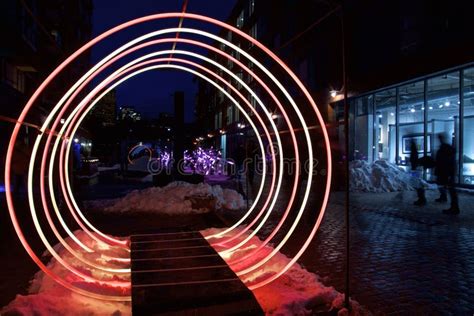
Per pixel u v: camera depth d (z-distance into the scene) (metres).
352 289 3.92
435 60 12.72
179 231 5.68
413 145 11.20
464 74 12.31
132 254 4.33
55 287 3.75
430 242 5.92
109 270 4.36
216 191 10.47
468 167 12.36
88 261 4.76
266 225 7.41
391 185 13.12
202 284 3.24
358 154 17.55
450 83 12.93
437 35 12.69
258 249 4.59
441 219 7.84
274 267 4.44
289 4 21.62
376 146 16.61
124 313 3.24
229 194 10.48
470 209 9.12
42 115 12.81
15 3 15.27
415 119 14.55
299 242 5.95
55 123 4.54
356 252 5.34
